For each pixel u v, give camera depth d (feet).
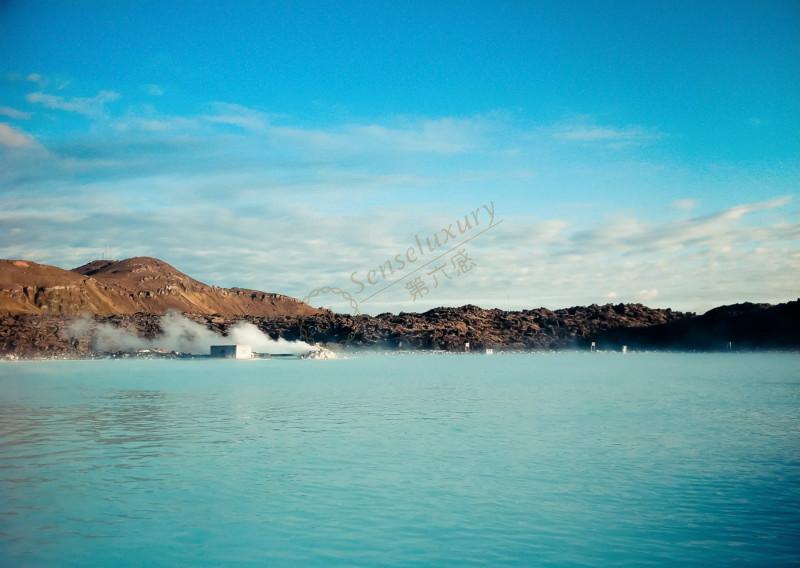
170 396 214.48
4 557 58.23
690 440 118.52
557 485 83.46
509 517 70.13
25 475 88.94
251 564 56.95
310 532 65.31
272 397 211.82
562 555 59.00
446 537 63.77
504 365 531.09
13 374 368.68
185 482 84.89
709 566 56.34
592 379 317.83
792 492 79.56
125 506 73.92
